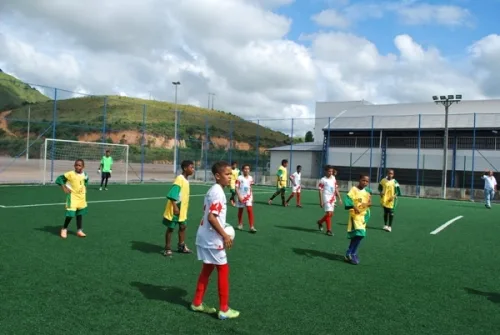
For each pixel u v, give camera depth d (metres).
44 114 69.81
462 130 28.92
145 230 9.29
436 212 15.73
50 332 3.87
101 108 74.31
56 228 8.97
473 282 6.14
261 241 8.68
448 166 28.92
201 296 4.54
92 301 4.73
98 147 31.11
